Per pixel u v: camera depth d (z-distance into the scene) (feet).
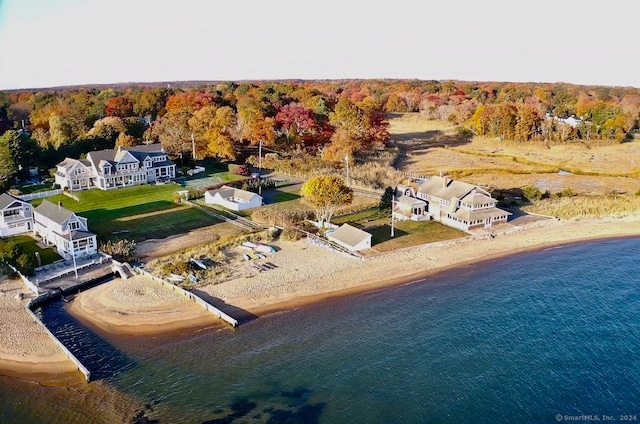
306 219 281.33
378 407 139.13
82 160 348.38
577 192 346.54
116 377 152.25
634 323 181.98
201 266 219.00
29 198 318.86
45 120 513.45
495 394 144.36
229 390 146.51
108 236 252.83
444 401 141.59
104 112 556.51
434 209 287.48
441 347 167.63
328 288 208.44
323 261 230.89
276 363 159.22
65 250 223.71
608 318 185.68
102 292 200.23
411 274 222.69
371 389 146.72
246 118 471.62
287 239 252.83
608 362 159.02
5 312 183.32
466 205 273.54
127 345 168.25
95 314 185.47
